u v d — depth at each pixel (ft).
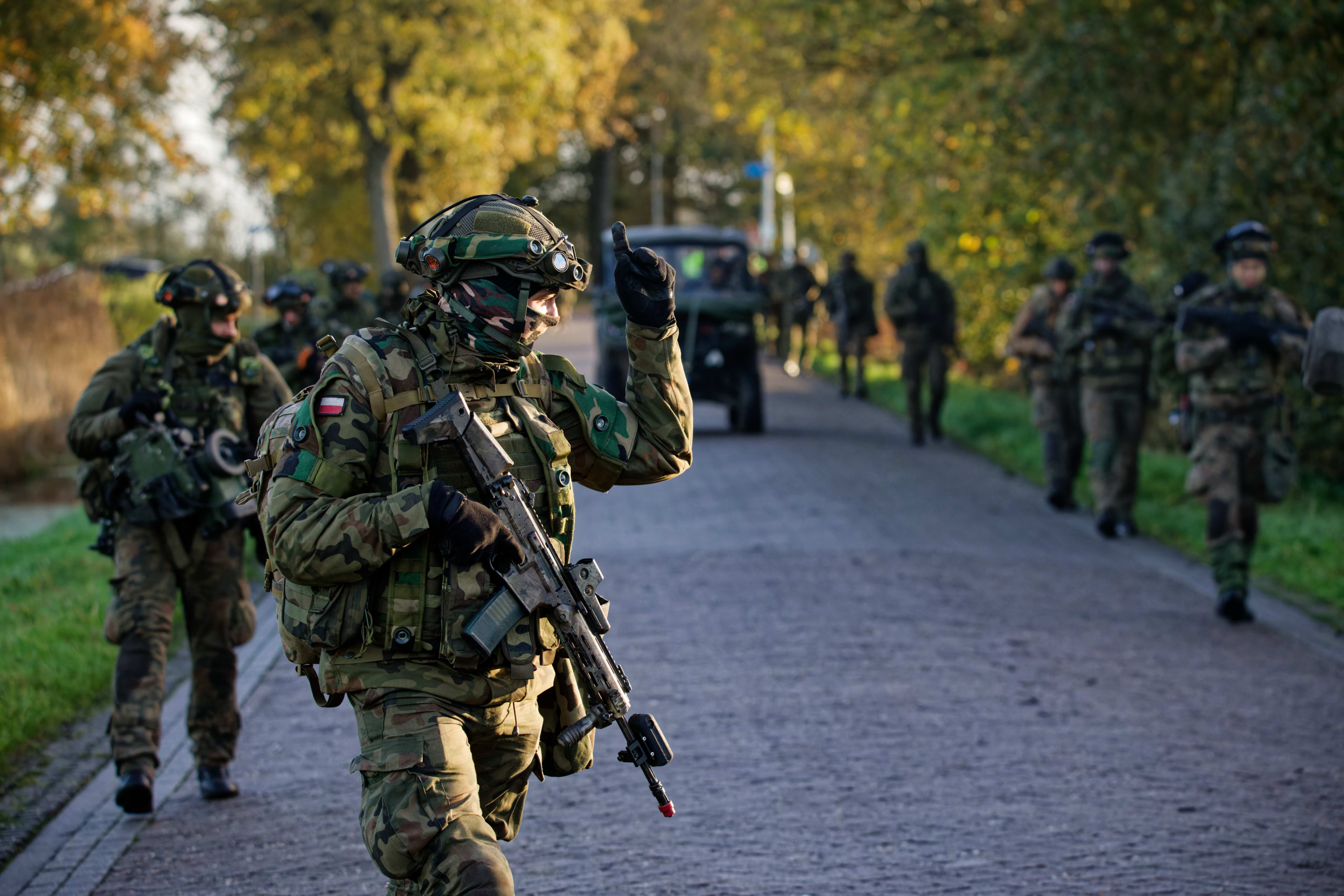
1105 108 72.08
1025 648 35.42
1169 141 73.00
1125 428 51.65
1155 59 71.31
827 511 55.88
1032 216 84.53
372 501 14.03
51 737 29.01
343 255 196.44
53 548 49.32
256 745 28.66
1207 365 38.45
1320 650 36.09
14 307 83.56
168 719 30.50
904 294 77.87
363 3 137.90
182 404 25.26
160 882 21.49
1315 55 59.72
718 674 32.78
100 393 25.07
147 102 94.02
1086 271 81.82
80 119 90.33
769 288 134.92
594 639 14.98
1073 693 31.55
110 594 40.29
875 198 136.36
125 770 23.71
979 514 56.24
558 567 14.87
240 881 21.47
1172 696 31.50
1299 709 30.68
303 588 14.60
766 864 21.70
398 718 14.25
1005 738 28.17
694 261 83.61
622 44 185.78
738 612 39.06
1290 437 39.04
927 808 24.16
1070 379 57.00
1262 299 39.47
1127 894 20.52
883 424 90.38
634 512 55.72
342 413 14.40
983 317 94.38
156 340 25.32
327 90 148.05
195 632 25.39
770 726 28.91
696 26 143.64
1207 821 23.63
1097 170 73.61
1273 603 41.68
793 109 102.37
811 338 153.79
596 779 26.13
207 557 25.29
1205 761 26.99
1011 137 80.74
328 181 184.96
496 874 13.34
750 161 237.45
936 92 85.71
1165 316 41.78
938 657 34.37
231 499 24.80
